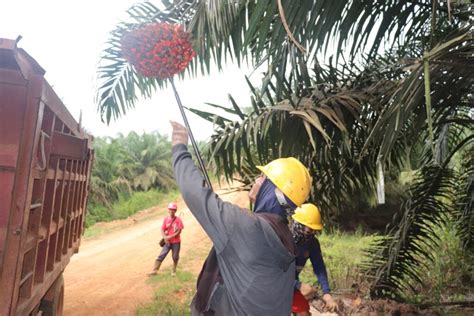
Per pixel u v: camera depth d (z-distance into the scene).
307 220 3.76
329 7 3.80
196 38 4.26
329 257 10.88
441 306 6.57
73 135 4.21
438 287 7.49
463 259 8.32
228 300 1.73
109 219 21.11
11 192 2.50
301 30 3.88
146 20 4.45
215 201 1.69
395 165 5.78
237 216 1.67
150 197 25.22
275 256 1.68
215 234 1.66
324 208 5.46
